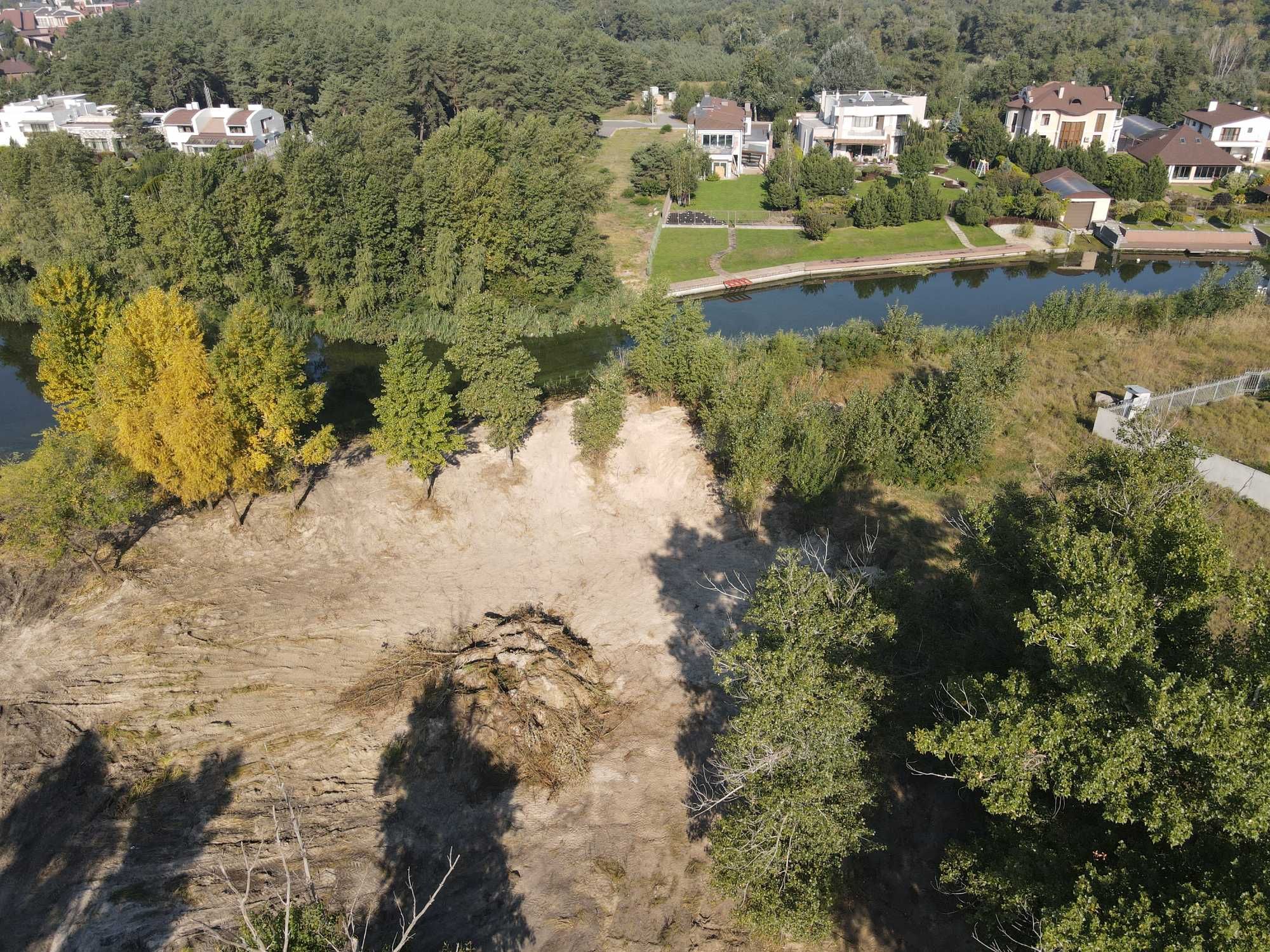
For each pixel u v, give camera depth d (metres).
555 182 62.03
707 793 25.14
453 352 36.78
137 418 30.77
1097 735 16.84
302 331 57.56
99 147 99.88
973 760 18.16
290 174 56.66
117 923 21.44
